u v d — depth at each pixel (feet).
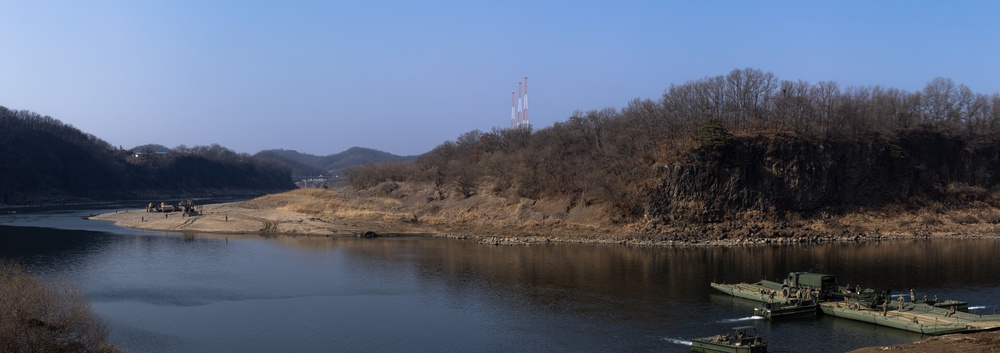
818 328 250.16
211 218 634.02
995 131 602.44
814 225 521.24
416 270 379.55
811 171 536.01
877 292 268.62
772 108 593.83
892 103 601.62
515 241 498.69
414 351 231.71
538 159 624.59
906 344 213.46
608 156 573.33
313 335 250.57
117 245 487.61
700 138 532.73
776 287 309.63
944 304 271.49
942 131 593.42
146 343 239.71
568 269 378.94
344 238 538.06
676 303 293.64
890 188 558.15
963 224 534.78
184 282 344.90
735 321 262.26
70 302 199.41
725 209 522.06
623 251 450.71
